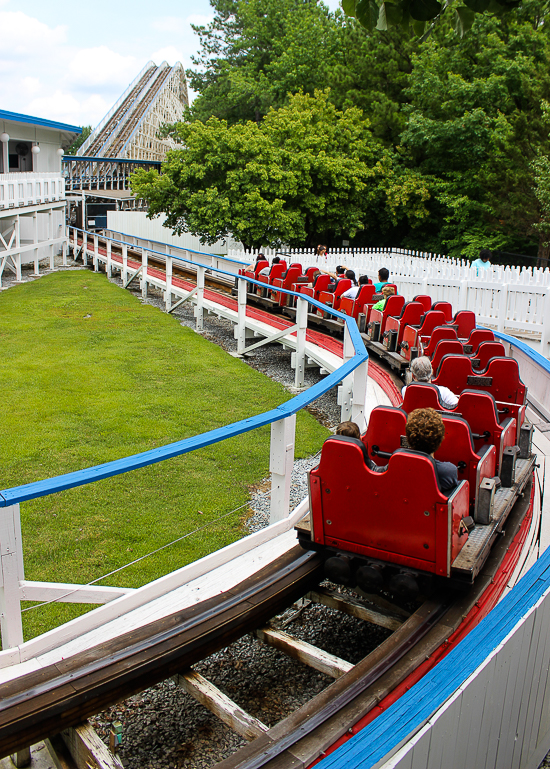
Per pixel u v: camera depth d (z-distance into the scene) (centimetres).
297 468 785
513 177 2438
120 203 4541
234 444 866
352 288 1300
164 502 688
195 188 2689
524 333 1506
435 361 812
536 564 352
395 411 450
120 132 6775
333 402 1085
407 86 3356
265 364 1342
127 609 410
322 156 2786
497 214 2597
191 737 362
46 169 3212
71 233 3600
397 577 391
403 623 399
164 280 2009
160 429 914
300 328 1131
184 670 352
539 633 316
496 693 279
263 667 422
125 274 2292
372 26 434
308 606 488
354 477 394
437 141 2959
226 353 1411
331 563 412
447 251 3247
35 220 2559
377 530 400
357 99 3369
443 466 393
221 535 616
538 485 662
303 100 3216
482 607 403
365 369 717
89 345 1438
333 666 359
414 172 3105
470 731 261
